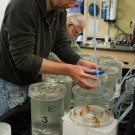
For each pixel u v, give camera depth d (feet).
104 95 3.06
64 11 4.40
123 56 10.95
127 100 3.11
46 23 3.84
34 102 2.96
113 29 12.59
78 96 3.16
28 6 3.26
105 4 12.10
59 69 3.21
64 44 4.50
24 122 3.31
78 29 7.04
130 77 3.55
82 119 2.38
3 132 2.55
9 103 4.18
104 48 11.08
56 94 2.93
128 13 12.25
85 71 3.03
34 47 3.69
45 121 2.94
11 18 3.22
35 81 4.14
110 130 2.29
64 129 2.47
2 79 4.16
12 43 3.27
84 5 11.85
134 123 2.27
